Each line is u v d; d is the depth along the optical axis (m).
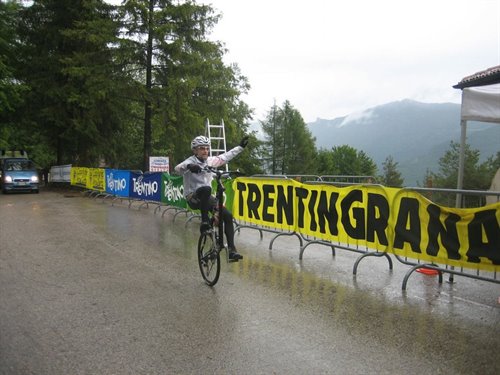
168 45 22.31
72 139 26.20
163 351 3.67
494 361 3.50
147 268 6.51
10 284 5.64
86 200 17.95
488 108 7.48
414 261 6.77
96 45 22.83
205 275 5.72
